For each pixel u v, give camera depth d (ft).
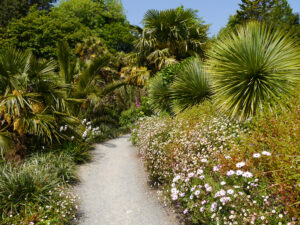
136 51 47.24
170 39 44.04
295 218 6.03
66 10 87.86
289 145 7.82
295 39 15.58
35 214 10.09
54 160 15.74
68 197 11.85
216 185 8.30
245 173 7.27
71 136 18.97
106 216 11.18
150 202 12.14
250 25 16.89
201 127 13.71
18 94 15.97
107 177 15.92
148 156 15.10
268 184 7.20
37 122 15.92
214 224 7.69
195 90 21.68
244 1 75.31
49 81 17.89
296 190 6.42
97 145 23.93
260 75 15.56
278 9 45.44
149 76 40.93
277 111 12.66
